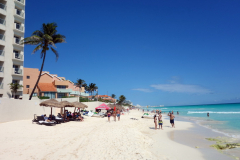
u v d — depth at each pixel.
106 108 31.16
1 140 9.96
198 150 10.78
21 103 19.28
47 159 7.14
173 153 9.87
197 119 33.75
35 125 15.93
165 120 32.47
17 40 30.39
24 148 8.60
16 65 30.58
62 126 16.66
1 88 27.38
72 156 7.63
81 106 21.47
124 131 14.66
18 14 31.19
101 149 8.90
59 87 48.28
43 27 27.92
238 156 9.59
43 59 27.47
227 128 20.39
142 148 9.68
